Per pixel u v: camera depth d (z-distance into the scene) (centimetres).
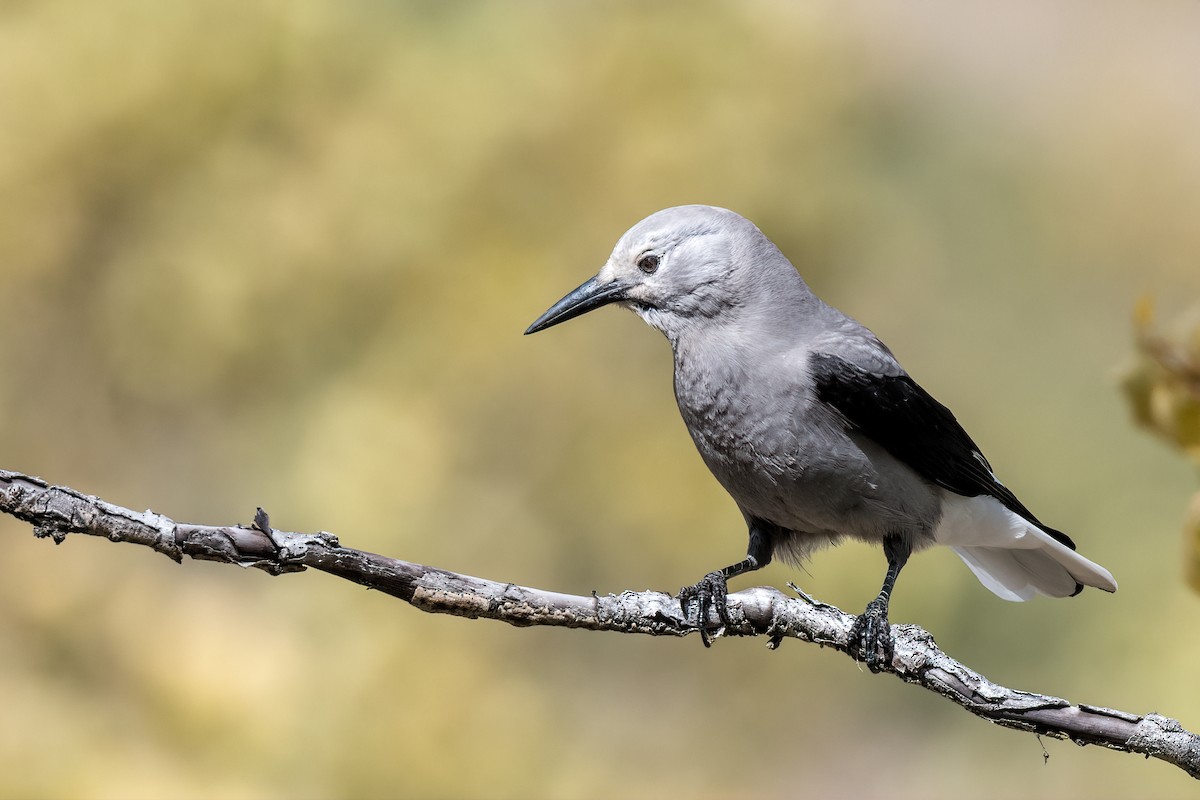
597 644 1330
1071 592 795
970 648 1326
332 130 1379
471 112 1375
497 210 1377
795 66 1447
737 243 718
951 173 1722
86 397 1348
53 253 1330
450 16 1457
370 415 1281
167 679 1091
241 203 1345
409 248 1349
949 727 1405
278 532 505
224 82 1360
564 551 1325
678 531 1298
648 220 738
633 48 1408
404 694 1133
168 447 1349
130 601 1138
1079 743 552
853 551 1252
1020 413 1563
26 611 1127
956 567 1314
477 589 539
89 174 1342
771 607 602
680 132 1380
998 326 1628
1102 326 1636
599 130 1384
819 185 1438
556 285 1354
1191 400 357
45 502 478
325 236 1340
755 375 693
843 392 680
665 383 1353
